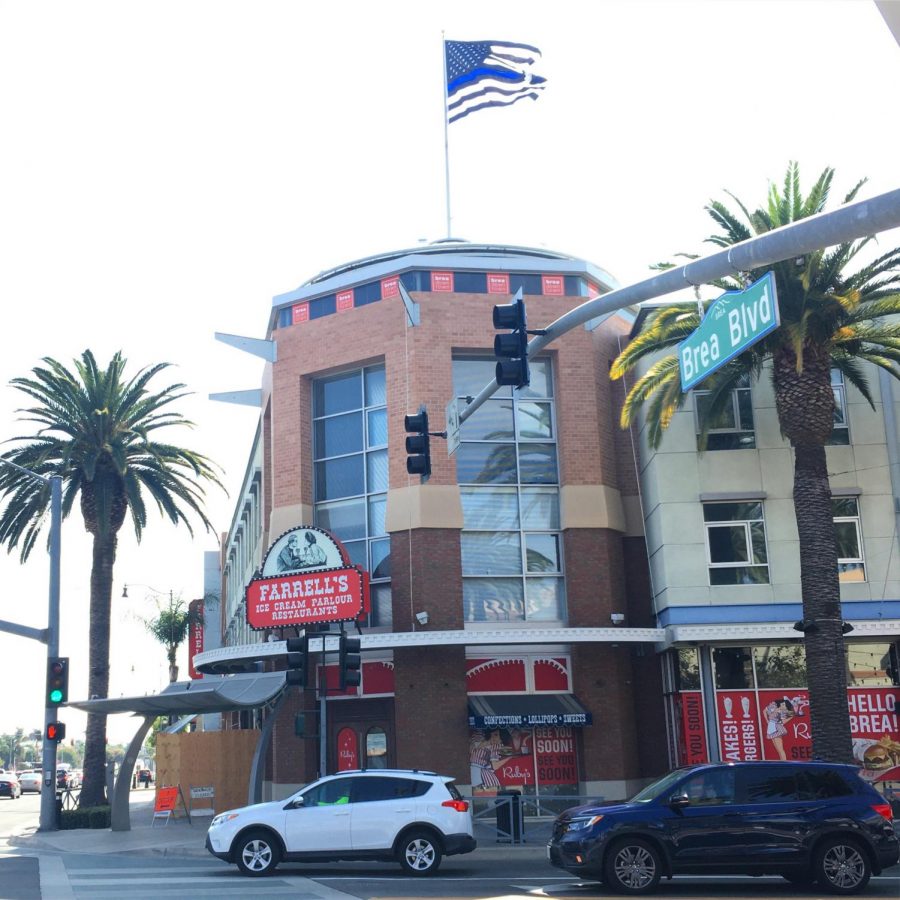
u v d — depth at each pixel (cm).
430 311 3073
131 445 3497
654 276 1109
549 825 2517
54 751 3036
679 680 2892
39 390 3409
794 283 2452
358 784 1883
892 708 2862
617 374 2780
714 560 2920
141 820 3369
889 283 2522
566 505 3031
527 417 3127
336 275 3338
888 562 2886
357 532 3108
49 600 3123
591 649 2955
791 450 2977
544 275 3169
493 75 3512
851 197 2541
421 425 1578
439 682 2864
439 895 1555
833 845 1562
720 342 1069
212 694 2433
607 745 2895
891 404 2970
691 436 2984
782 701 2867
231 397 3766
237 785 3359
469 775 2842
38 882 1786
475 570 2992
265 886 1691
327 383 3250
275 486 3189
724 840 1562
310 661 2695
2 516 3391
